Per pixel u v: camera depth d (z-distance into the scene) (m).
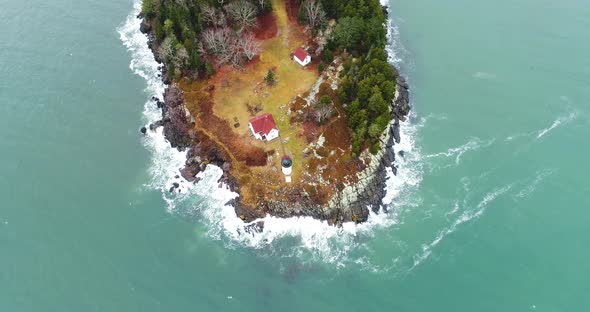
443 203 104.81
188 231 102.25
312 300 91.31
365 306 90.00
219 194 107.44
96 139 120.69
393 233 100.38
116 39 148.12
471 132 118.56
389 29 146.25
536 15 150.12
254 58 128.38
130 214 105.38
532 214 101.44
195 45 127.50
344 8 129.62
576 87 127.19
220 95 120.94
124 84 134.25
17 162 115.06
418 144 116.56
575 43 139.62
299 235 100.44
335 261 96.62
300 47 130.25
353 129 109.38
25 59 141.12
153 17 147.00
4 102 128.88
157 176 112.62
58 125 123.81
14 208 106.00
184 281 94.25
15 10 158.25
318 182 104.00
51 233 101.62
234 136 112.62
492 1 156.38
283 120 114.19
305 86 120.75
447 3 156.12
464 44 141.25
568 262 93.69
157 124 122.81
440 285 91.94
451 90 128.62
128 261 97.19
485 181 108.06
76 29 151.50
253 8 134.88
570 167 109.38
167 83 131.50
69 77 136.00
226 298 91.88
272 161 107.62
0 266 96.12
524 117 121.06
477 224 100.69
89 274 95.19
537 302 88.44
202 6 130.12
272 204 102.94
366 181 105.81
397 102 122.69
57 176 112.38
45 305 90.69
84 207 106.50
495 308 88.12
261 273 95.44
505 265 93.94
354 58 124.88
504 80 130.38
